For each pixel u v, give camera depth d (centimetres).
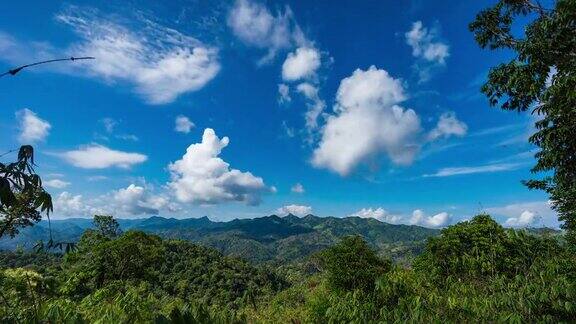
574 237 1113
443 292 842
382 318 668
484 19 1203
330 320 745
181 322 336
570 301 573
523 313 605
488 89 1051
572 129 895
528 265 978
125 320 485
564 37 870
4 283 416
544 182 1366
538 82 947
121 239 3622
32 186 234
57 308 405
